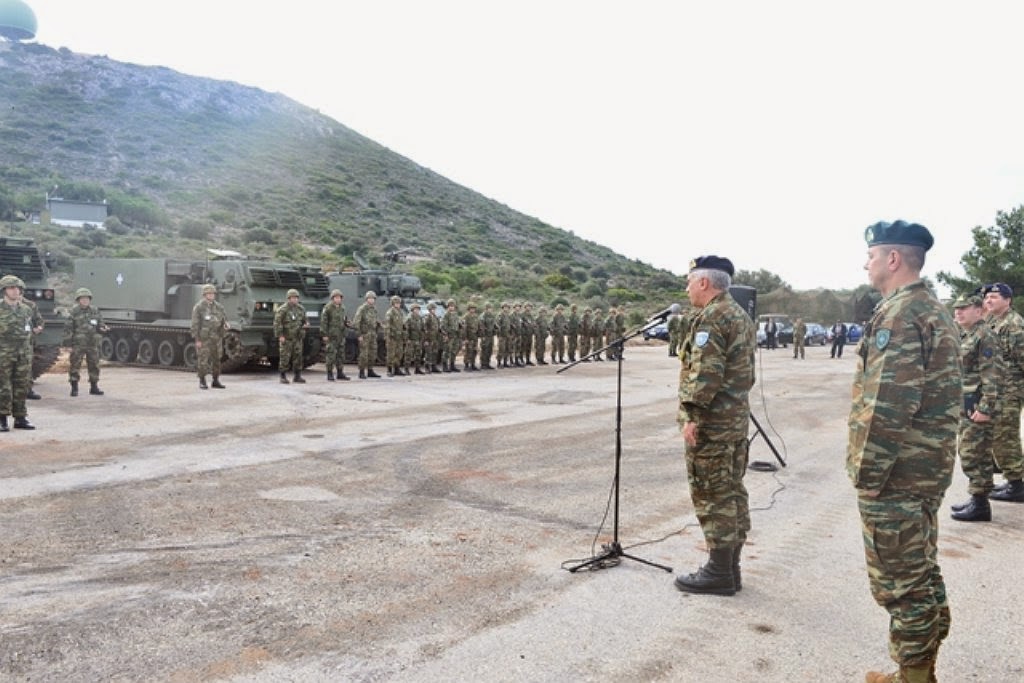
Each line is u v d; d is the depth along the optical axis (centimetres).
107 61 11100
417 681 385
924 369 351
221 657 406
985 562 597
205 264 2044
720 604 496
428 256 7012
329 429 1131
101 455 910
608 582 530
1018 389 779
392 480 817
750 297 1027
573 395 1644
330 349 1856
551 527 659
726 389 500
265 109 11375
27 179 6775
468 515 689
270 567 544
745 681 393
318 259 5850
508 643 431
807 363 3142
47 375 1848
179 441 1011
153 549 577
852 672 404
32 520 643
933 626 356
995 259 2253
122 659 401
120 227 5581
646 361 2811
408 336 2089
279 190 8450
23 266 1638
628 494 780
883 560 360
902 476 354
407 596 496
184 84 11150
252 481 798
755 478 882
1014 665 418
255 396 1500
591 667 404
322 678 386
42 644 417
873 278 375
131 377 1845
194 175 8281
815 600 506
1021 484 789
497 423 1223
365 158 10819
